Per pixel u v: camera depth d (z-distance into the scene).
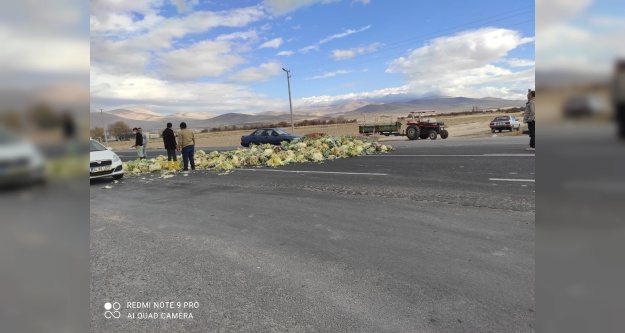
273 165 12.27
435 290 3.02
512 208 5.20
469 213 5.11
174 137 12.52
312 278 3.33
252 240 4.41
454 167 9.35
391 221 4.94
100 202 7.22
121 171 10.71
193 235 4.71
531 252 3.64
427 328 2.53
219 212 5.91
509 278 3.14
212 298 3.04
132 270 3.62
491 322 2.55
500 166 8.97
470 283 3.10
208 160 13.62
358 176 8.96
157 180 10.34
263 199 6.78
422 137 24.91
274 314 2.77
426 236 4.27
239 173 10.92
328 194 6.95
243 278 3.38
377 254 3.81
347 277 3.32
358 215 5.32
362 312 2.75
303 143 15.49
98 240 4.59
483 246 3.87
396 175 8.73
